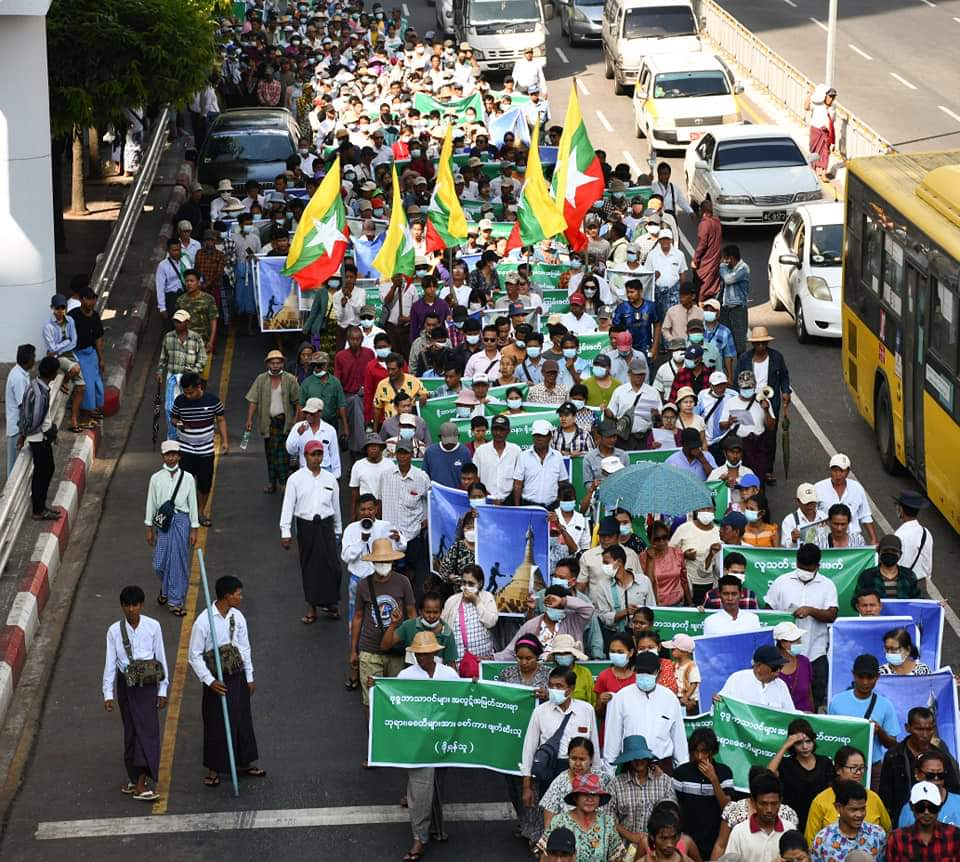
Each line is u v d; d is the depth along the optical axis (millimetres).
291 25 49250
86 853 12961
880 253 21234
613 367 19266
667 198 28141
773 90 43656
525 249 24672
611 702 12250
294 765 14320
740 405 18859
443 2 53219
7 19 21828
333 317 22781
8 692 15289
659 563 14984
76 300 21875
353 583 15352
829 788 10938
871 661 12430
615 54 44656
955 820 11234
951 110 40938
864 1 57125
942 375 18547
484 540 15711
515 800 13000
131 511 19906
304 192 29234
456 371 19297
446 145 23734
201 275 25000
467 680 12789
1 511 17516
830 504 16094
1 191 22297
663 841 10195
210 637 13727
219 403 19281
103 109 28078
